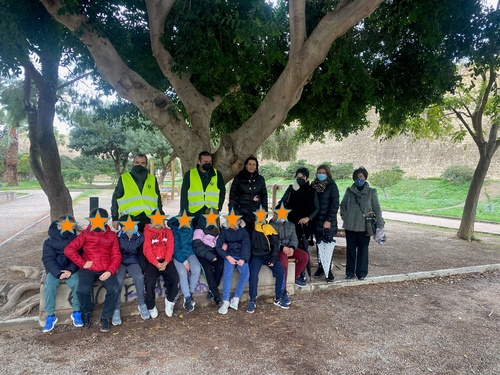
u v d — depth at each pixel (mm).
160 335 3842
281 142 22109
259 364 3307
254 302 4586
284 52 7332
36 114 8031
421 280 6234
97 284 4180
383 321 4367
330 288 5562
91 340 3697
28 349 3500
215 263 4691
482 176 10383
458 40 6645
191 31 5051
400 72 7504
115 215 4789
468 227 10562
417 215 17812
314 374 3170
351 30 6879
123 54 6410
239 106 8727
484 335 4062
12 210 15672
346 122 9188
